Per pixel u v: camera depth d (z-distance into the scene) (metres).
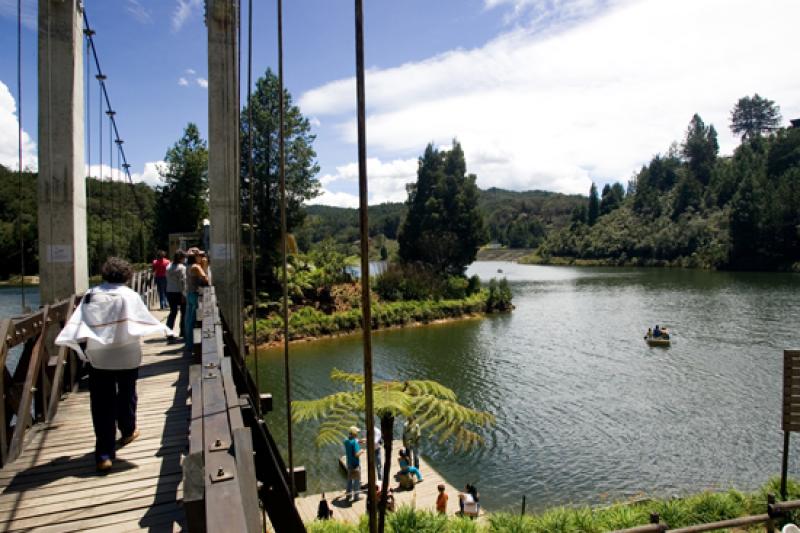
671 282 65.25
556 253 122.25
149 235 39.16
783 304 42.91
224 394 2.84
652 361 26.30
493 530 8.76
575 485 13.66
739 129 139.38
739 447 16.00
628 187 145.88
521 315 42.44
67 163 6.90
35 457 4.01
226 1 8.46
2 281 31.00
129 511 3.22
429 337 33.94
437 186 54.25
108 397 3.80
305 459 14.63
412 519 8.43
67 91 6.89
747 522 6.32
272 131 36.22
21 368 4.61
